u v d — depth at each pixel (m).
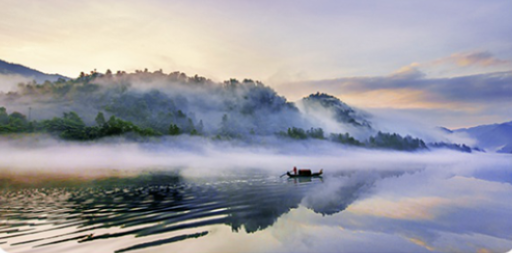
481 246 17.45
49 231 18.05
